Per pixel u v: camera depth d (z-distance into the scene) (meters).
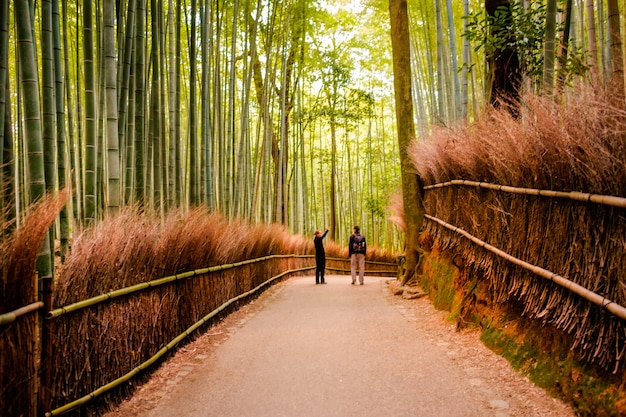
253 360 4.54
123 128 5.96
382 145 24.30
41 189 3.35
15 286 2.43
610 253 2.89
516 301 4.32
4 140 3.30
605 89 2.98
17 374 2.42
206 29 8.48
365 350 4.72
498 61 6.16
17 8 3.36
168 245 4.74
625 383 2.69
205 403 3.48
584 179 3.16
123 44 6.48
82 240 3.43
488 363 4.05
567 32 5.28
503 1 6.31
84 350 3.08
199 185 8.55
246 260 8.25
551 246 3.61
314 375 4.00
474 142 5.11
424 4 12.95
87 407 3.10
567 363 3.22
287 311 7.26
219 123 9.77
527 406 3.14
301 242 15.34
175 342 4.70
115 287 3.55
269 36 12.56
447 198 6.85
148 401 3.57
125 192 6.15
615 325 2.80
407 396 3.45
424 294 7.59
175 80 7.61
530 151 3.78
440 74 10.47
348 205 27.38
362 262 11.07
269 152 14.60
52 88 4.24
